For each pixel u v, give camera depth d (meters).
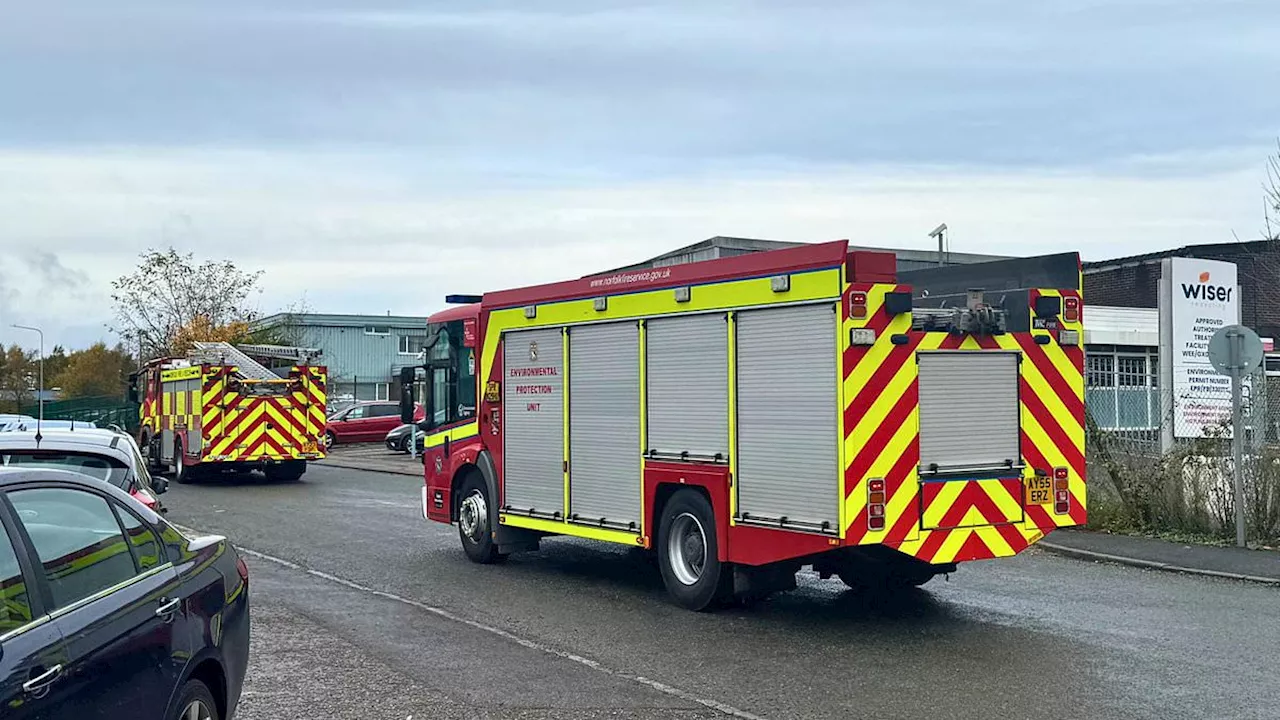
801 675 7.49
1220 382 19.14
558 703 6.85
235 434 24.62
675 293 9.75
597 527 10.67
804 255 8.53
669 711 6.66
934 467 8.59
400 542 14.55
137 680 4.30
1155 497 14.07
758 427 8.92
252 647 8.42
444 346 13.31
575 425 10.99
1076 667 7.62
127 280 49.34
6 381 71.44
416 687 7.23
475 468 12.71
